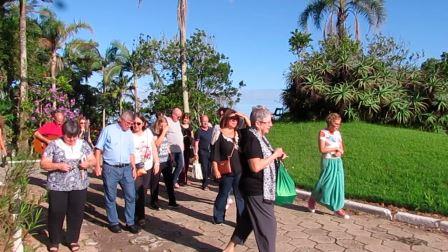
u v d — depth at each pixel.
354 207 8.10
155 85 21.12
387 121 17.17
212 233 6.64
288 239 6.38
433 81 17.05
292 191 5.29
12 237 3.93
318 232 6.73
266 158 4.89
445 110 16.91
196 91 20.38
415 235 6.65
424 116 17.06
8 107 19.80
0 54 22.22
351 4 24.44
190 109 20.22
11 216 3.98
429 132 16.08
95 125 40.41
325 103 17.53
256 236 4.98
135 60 22.02
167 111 20.36
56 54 32.16
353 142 13.55
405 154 11.75
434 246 6.15
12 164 4.50
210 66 20.39
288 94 18.56
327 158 7.54
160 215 7.67
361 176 10.10
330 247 6.05
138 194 6.92
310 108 18.08
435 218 7.26
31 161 4.53
